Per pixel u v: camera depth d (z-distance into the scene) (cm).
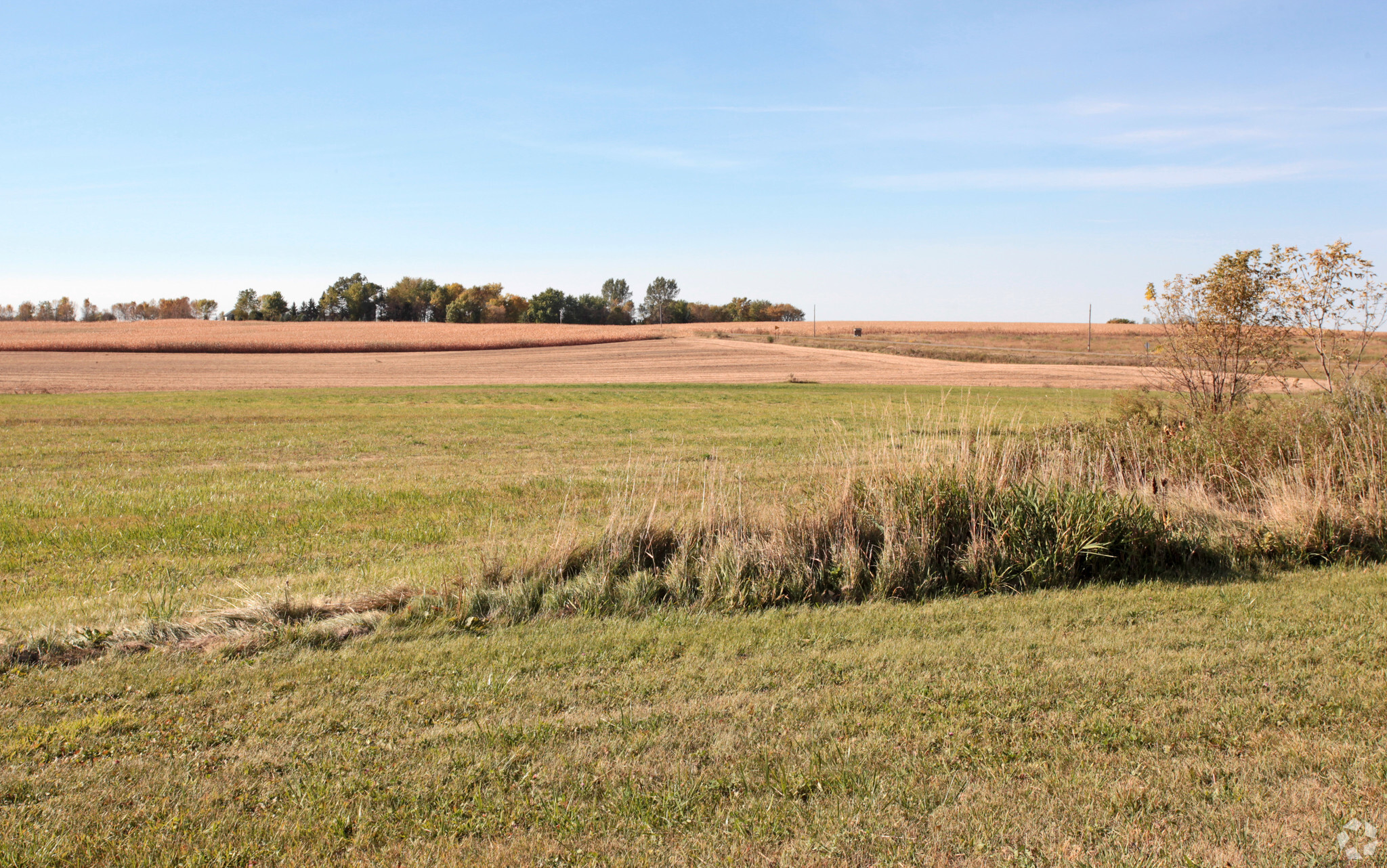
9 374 5678
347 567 803
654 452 1878
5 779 348
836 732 390
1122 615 572
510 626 570
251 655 508
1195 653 486
